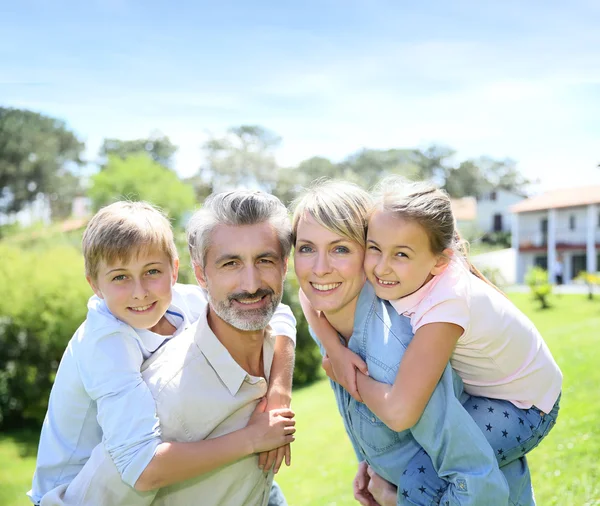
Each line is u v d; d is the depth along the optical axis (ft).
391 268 6.53
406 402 6.07
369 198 6.93
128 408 6.14
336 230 6.51
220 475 6.63
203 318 6.79
